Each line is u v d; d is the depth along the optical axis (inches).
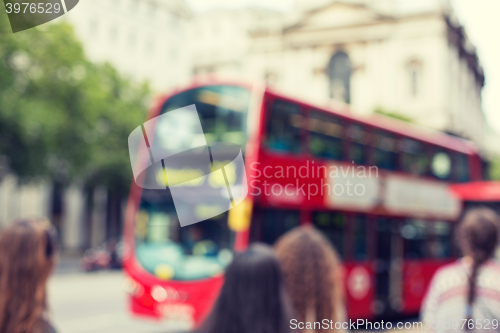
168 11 2000.5
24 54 872.9
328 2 2020.2
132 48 1854.1
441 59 1865.2
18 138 863.7
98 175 1278.3
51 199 1477.6
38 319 91.3
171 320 342.6
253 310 84.4
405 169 475.5
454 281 117.3
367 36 1964.8
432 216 503.8
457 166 560.7
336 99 2003.0
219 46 2364.7
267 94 350.0
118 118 1256.8
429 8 1879.9
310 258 118.1
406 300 461.1
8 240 92.5
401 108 1899.6
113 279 888.9
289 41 2066.9
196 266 339.6
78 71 971.3
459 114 1983.3
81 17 1644.9
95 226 1577.3
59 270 1066.7
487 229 116.2
